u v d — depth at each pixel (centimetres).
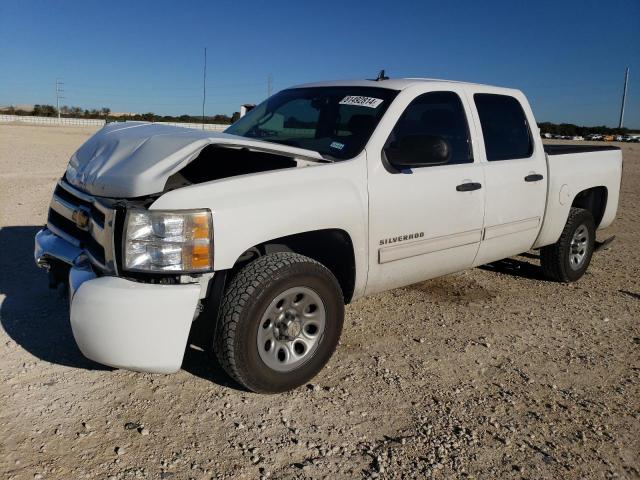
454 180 439
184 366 381
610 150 629
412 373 388
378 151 395
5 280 529
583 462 298
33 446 291
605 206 630
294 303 349
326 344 364
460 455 299
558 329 478
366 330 457
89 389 348
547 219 539
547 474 287
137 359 305
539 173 519
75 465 278
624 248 788
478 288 577
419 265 431
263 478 276
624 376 397
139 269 306
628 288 600
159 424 316
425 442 310
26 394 338
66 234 381
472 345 437
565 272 588
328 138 418
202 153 409
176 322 305
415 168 417
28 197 1000
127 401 337
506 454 302
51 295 494
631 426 333
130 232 305
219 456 291
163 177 318
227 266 319
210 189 320
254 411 332
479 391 368
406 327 467
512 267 655
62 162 1689
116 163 352
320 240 389
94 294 302
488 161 475
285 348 350
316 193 355
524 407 350
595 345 448
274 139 447
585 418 340
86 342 306
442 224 434
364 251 388
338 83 475
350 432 317
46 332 421
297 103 475
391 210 396
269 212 332
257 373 334
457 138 457
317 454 296
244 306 322
